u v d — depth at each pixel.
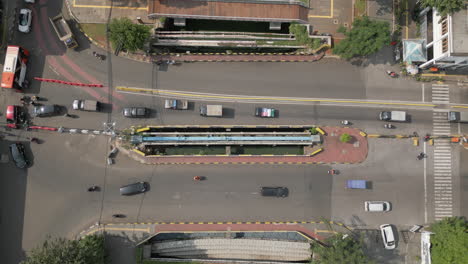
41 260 60.75
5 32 75.31
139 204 75.00
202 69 78.25
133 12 76.81
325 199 77.00
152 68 77.31
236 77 78.56
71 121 75.38
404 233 76.81
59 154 75.00
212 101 77.88
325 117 78.88
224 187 76.44
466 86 80.62
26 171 74.38
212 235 77.88
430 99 80.12
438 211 78.00
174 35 77.56
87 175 75.00
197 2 75.75
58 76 75.69
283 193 75.88
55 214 74.00
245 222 75.81
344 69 79.69
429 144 79.06
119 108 76.31
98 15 76.25
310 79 79.25
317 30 79.06
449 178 78.62
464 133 79.75
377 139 78.81
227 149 77.75
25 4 75.88
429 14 77.81
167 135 76.12
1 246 73.00
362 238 70.25
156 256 77.00
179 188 75.88
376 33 72.75
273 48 80.31
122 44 72.88
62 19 74.44
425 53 78.00
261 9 77.00
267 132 77.25
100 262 67.31
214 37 78.38
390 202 77.56
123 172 75.38
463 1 67.06
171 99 77.25
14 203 73.75
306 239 78.31
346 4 79.50
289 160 77.38
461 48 68.56
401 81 80.19
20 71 72.19
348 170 77.81
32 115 74.62
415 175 78.56
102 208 74.50
